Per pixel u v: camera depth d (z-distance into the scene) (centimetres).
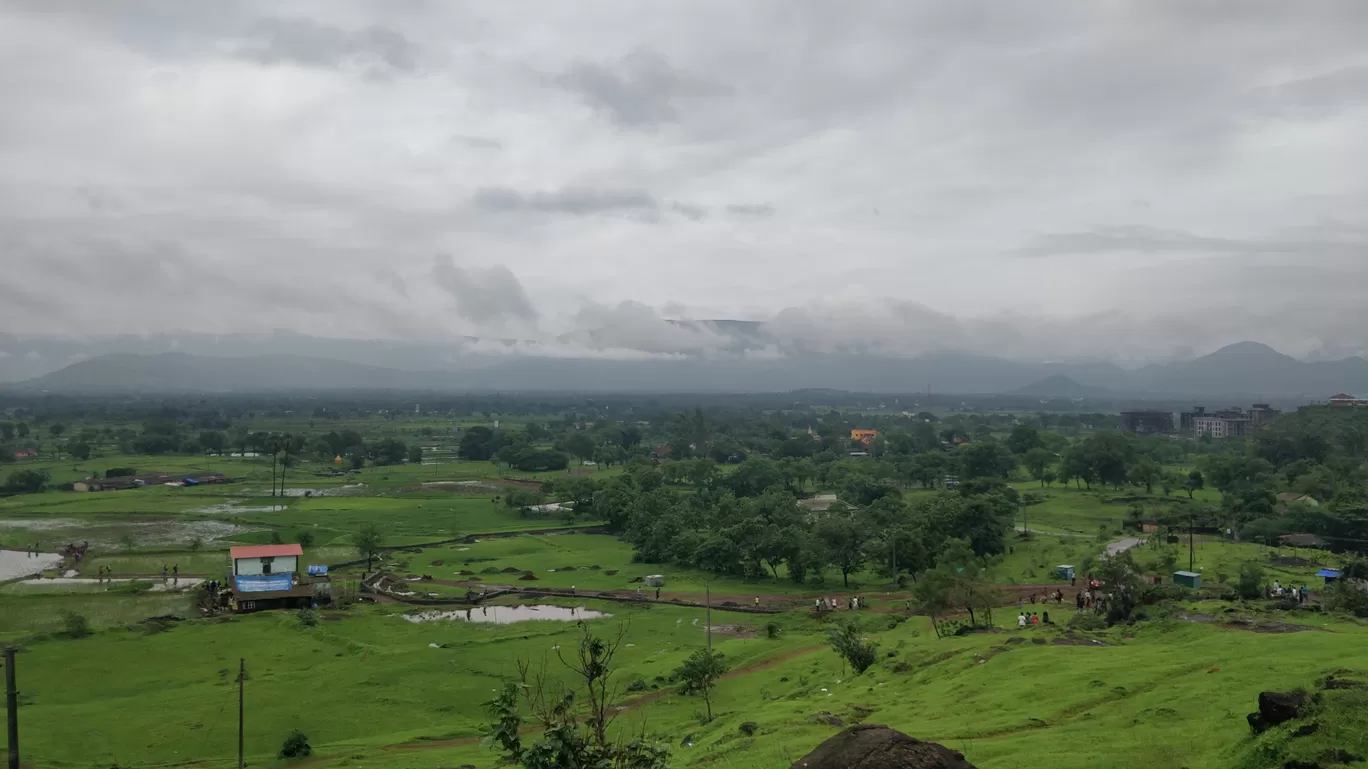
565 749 1986
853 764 2159
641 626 9381
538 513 18338
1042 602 9219
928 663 5931
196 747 5666
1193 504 16488
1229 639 5166
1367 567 9494
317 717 6291
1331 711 2831
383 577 12206
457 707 6562
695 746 4666
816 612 9862
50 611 10025
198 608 10219
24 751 5450
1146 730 3619
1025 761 3372
